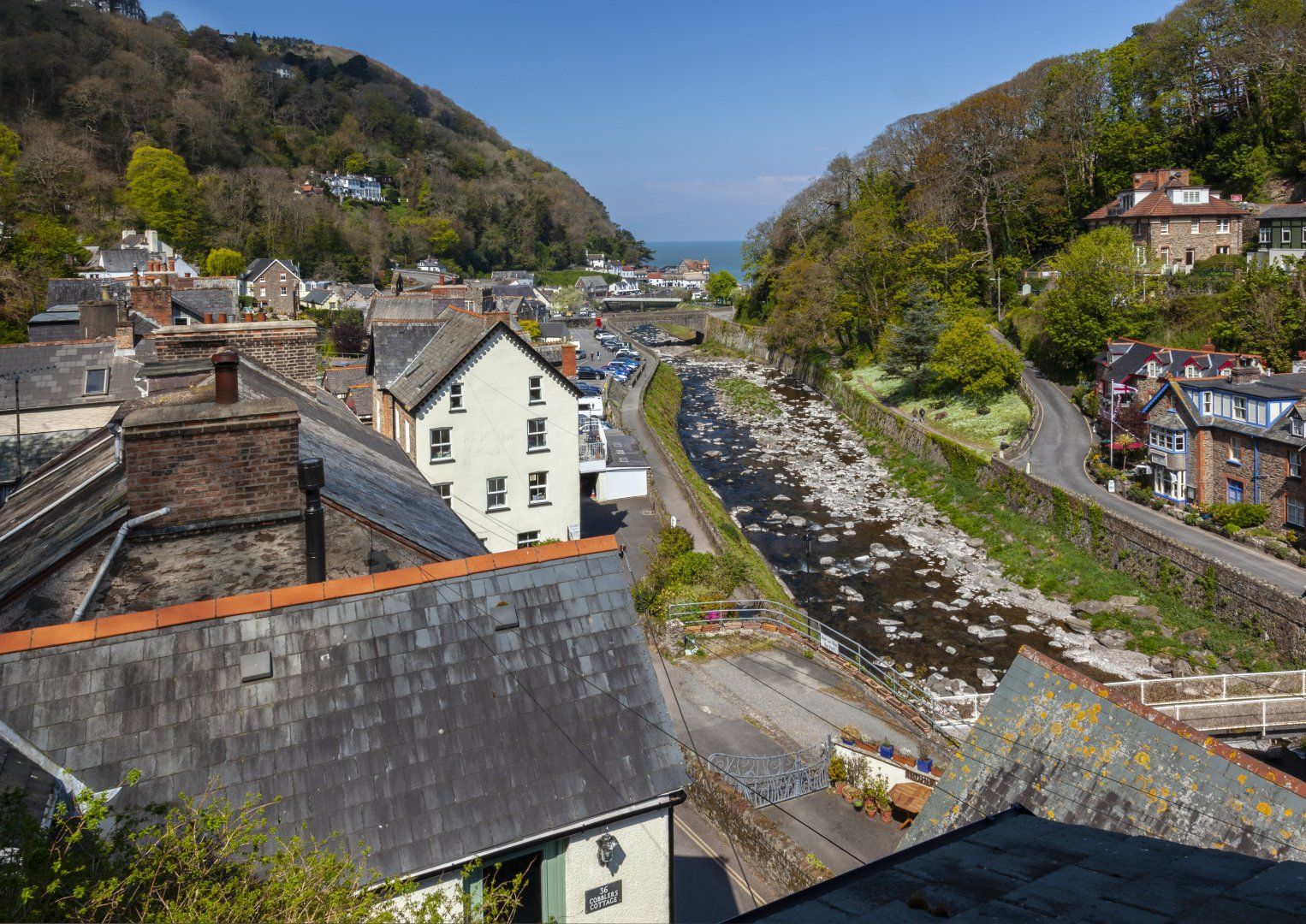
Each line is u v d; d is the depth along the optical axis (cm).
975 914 545
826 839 2141
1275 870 601
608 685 1191
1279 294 6925
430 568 1231
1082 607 4581
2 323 7050
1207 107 11250
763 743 2612
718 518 5584
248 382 2241
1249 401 5109
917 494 6694
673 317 17975
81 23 19125
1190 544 4738
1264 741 2953
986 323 10281
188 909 741
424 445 4206
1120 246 8188
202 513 1464
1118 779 1217
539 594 1257
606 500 5744
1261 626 3969
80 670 1018
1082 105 11919
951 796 1352
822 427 9219
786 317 12262
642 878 1125
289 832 948
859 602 4725
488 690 1135
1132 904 542
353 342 10062
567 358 5722
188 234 14712
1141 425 5991
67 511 1734
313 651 1106
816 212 14575
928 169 12488
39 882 725
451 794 1034
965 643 4244
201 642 1077
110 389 3575
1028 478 5753
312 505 1395
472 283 17025
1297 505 4756
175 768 974
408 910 934
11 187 11744
